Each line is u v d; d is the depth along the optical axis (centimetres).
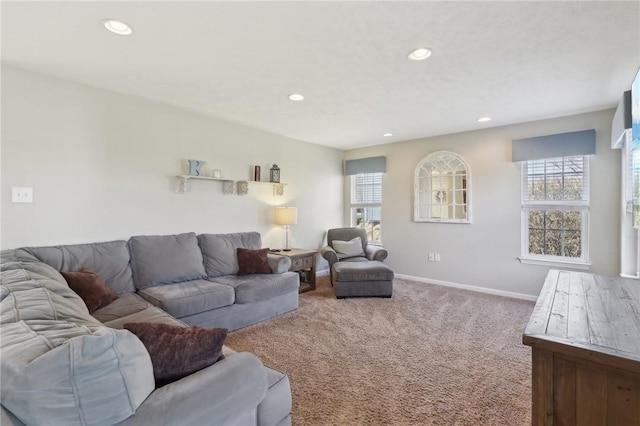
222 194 394
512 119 388
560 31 195
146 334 121
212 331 126
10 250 239
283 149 476
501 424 171
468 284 448
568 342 110
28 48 217
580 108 345
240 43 210
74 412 80
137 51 221
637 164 195
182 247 325
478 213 438
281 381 144
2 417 77
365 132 455
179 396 101
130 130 312
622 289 177
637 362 97
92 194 288
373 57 229
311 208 525
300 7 171
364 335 288
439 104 332
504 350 258
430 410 183
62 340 93
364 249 496
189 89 293
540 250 396
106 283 268
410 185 506
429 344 270
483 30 194
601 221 352
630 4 168
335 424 171
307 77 265
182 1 166
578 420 112
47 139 263
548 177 389
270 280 332
